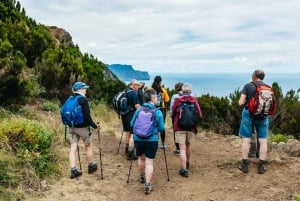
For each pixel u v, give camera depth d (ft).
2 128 18.24
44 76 32.76
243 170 18.02
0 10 40.78
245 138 17.94
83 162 19.42
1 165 15.76
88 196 15.24
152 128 15.65
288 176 17.39
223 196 15.46
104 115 33.78
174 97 19.54
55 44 41.42
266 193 15.64
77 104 16.87
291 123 30.55
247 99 17.44
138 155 16.25
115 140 25.64
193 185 16.70
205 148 24.03
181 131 17.78
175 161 20.71
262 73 17.51
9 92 24.97
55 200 14.60
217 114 33.45
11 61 25.18
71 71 33.73
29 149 17.52
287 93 34.32
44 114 27.14
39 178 16.15
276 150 21.76
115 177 17.60
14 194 14.46
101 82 40.52
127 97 20.48
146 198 15.35
